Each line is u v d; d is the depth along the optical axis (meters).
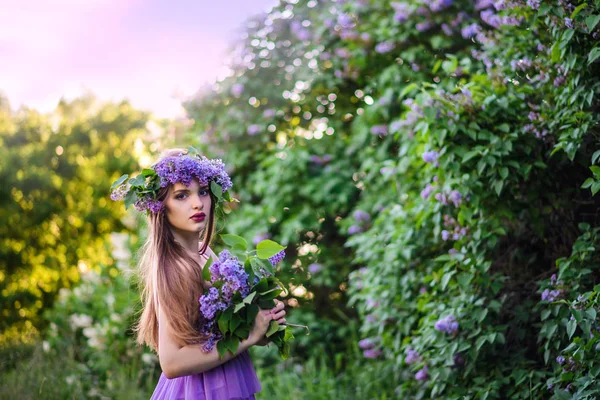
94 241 8.56
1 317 7.79
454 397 3.39
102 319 5.93
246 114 6.01
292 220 5.59
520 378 3.23
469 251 3.54
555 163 3.39
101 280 6.60
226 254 2.32
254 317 2.30
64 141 8.55
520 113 3.42
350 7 5.47
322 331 5.53
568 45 2.96
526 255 3.73
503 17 3.56
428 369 3.56
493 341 3.22
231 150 6.00
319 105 6.04
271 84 6.04
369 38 5.35
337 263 5.73
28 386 4.70
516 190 3.42
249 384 2.43
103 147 8.81
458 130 3.39
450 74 4.42
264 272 2.39
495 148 3.25
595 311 2.76
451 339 3.44
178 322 2.26
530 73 3.44
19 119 8.69
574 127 3.08
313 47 5.82
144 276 2.59
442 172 3.49
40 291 8.16
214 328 2.30
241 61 6.12
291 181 5.70
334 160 5.73
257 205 6.06
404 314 4.10
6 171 7.95
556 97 3.22
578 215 3.50
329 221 5.89
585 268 3.09
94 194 8.56
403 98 5.11
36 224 8.14
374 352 4.53
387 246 4.31
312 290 5.90
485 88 3.48
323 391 4.60
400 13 5.00
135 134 8.84
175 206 2.38
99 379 5.25
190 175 2.39
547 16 3.07
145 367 5.36
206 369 2.29
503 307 3.53
